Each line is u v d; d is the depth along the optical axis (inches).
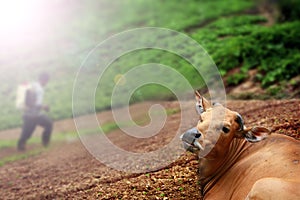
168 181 243.6
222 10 703.7
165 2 834.2
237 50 471.8
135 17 789.9
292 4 620.1
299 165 176.7
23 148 453.4
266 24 602.2
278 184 161.2
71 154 377.4
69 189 281.4
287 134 253.4
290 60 421.1
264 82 404.8
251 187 183.9
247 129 197.6
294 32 486.3
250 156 199.2
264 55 454.9
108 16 847.7
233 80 427.2
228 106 354.6
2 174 361.4
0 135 522.6
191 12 735.7
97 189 263.6
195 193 226.5
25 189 310.7
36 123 446.0
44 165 364.2
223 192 200.8
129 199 234.5
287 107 307.1
